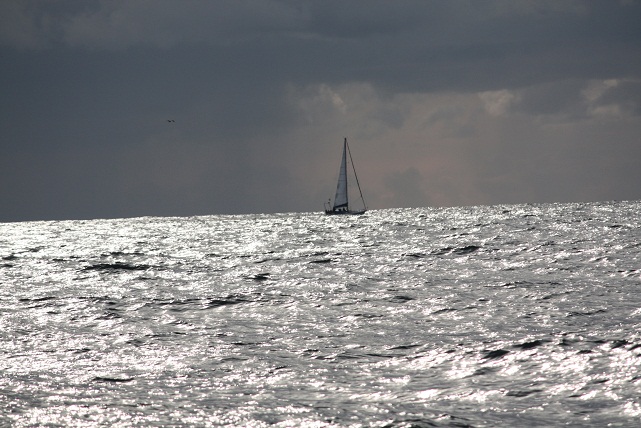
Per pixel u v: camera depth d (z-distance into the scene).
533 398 46.09
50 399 47.78
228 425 42.56
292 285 109.44
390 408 45.22
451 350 60.28
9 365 57.59
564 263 127.38
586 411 43.06
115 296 99.81
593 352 56.53
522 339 62.78
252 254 177.00
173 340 67.75
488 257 144.25
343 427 41.91
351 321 76.50
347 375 53.59
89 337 69.50
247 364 57.59
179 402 47.09
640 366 51.59
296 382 51.88
